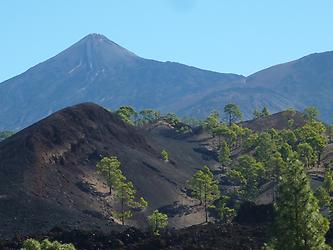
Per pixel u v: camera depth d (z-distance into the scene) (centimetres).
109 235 16188
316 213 7725
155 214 17812
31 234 17200
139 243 15438
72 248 10306
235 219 17700
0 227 18712
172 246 14862
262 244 13788
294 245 7644
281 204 7838
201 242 14612
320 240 7644
